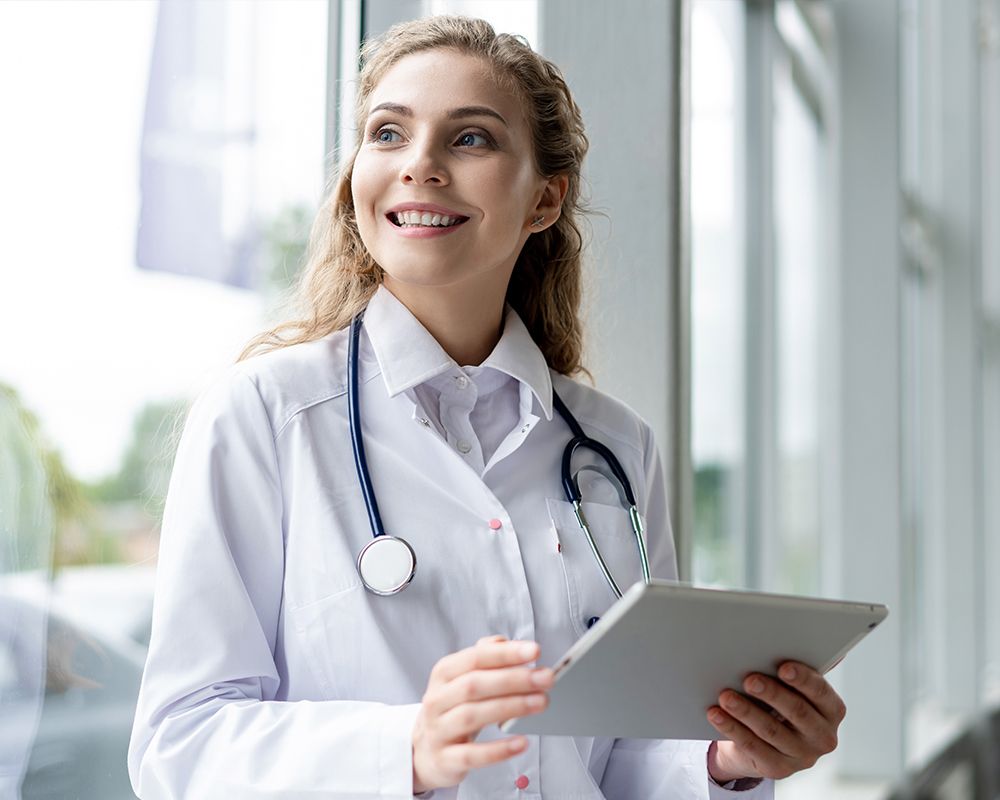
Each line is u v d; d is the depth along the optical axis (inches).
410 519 44.6
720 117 124.3
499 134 46.1
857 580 139.1
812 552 148.9
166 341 56.0
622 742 51.0
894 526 137.9
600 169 73.5
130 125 54.2
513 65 48.7
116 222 53.4
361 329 48.9
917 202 191.0
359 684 42.1
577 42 74.4
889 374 138.2
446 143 45.5
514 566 45.3
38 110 49.8
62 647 50.0
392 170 45.1
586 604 46.9
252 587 43.2
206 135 58.6
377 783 36.8
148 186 55.2
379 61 48.8
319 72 66.3
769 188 134.5
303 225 65.1
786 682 38.9
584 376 63.4
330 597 42.4
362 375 47.1
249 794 37.7
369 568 42.2
